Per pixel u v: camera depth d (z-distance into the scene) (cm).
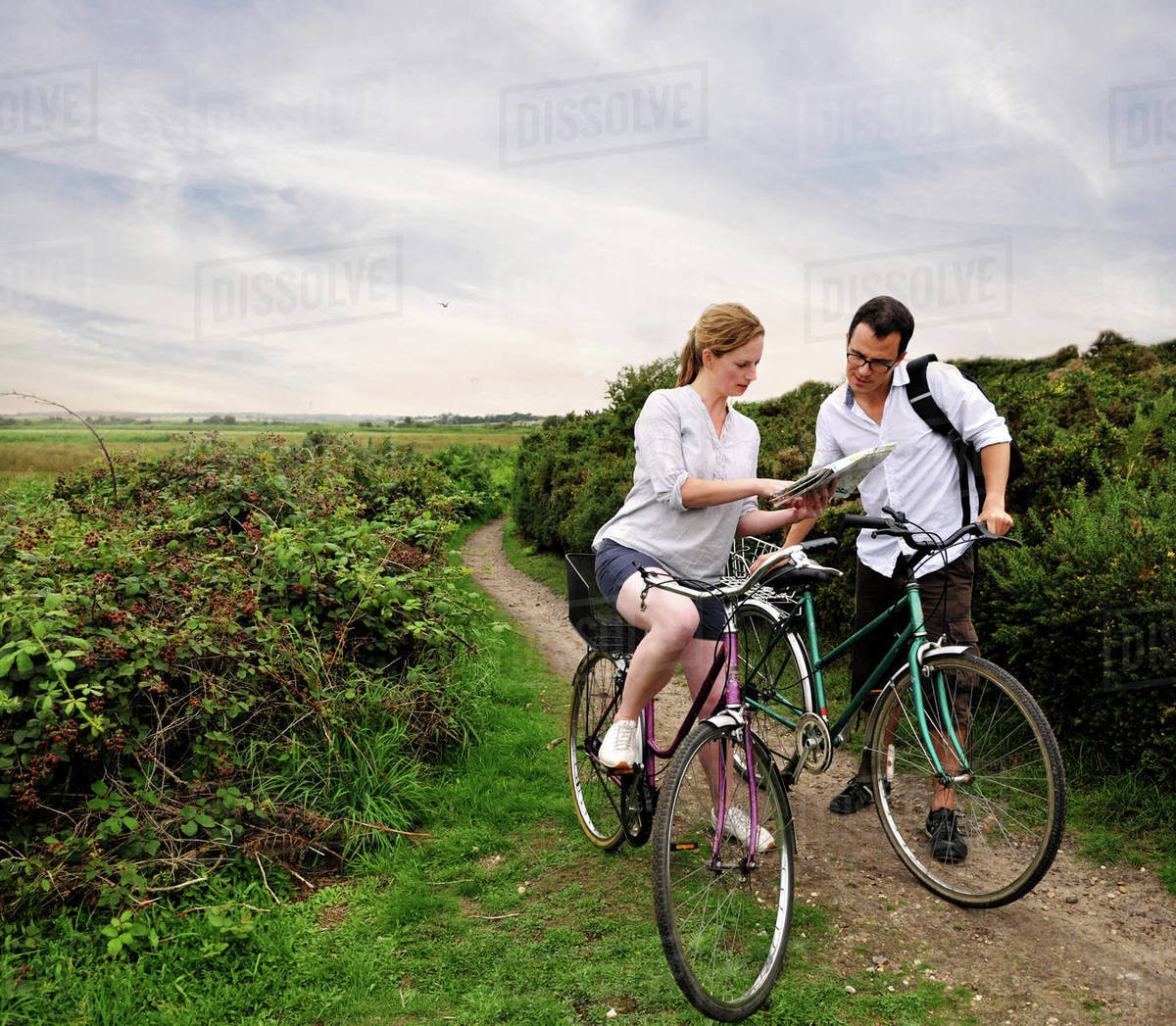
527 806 351
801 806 353
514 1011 219
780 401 1016
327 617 395
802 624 328
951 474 309
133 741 289
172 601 342
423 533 502
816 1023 212
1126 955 239
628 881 288
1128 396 770
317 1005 222
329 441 865
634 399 1562
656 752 276
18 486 621
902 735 294
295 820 307
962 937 251
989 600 399
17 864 247
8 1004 213
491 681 498
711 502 239
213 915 245
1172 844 294
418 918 267
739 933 230
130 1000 217
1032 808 280
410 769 355
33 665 277
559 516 1189
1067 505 421
